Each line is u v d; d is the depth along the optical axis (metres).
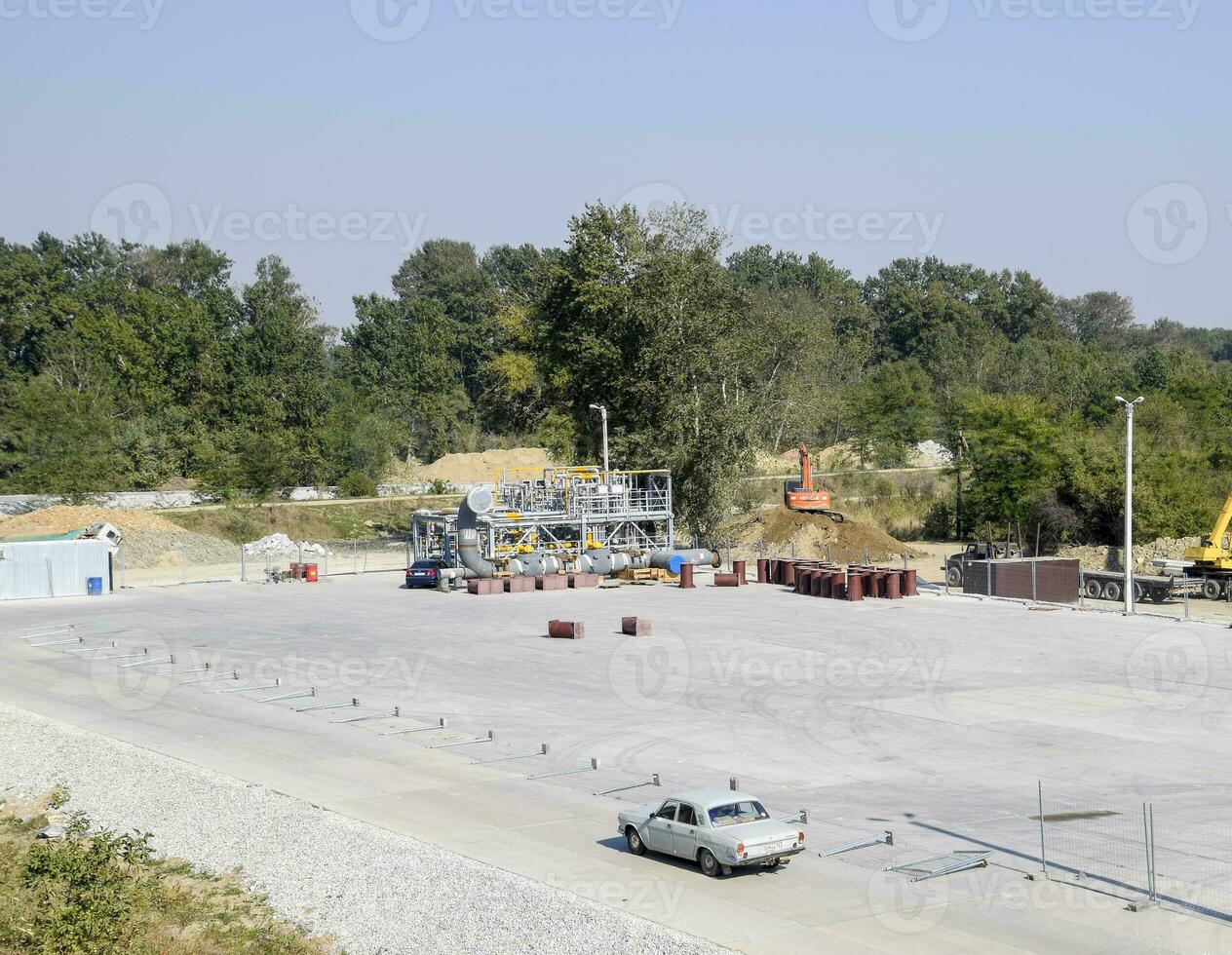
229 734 33.69
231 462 118.25
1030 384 134.75
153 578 79.00
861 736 31.89
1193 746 30.25
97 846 21.52
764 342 109.19
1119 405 101.44
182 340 139.50
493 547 69.62
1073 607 56.28
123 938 19.44
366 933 19.38
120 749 31.67
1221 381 119.19
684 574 68.56
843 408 135.00
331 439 129.62
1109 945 17.89
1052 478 79.56
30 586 68.19
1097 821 24.11
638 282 87.00
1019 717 33.81
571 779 28.25
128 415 127.62
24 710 37.09
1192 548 59.28
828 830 23.77
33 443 108.31
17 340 150.12
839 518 90.56
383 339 169.12
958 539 95.56
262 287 160.25
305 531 108.00
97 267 187.00
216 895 21.42
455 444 163.50
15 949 19.69
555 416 97.12
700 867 21.83
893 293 196.62
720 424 82.88
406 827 24.75
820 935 18.53
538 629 52.56
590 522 74.31
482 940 18.64
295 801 26.44
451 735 33.00
